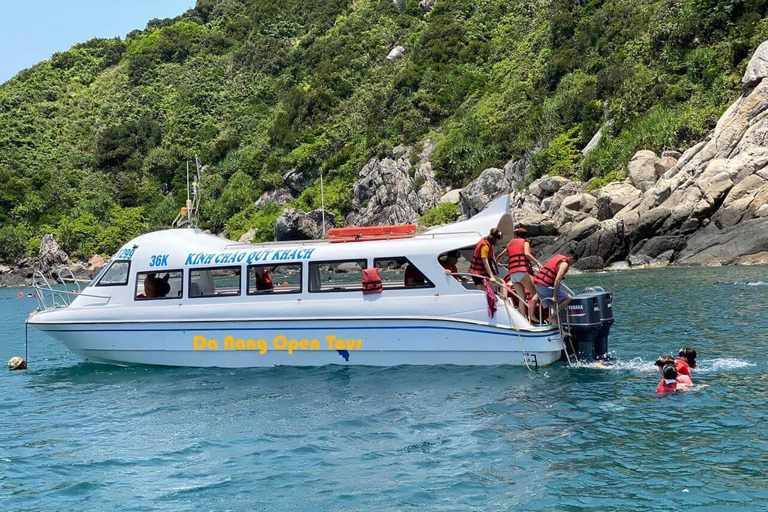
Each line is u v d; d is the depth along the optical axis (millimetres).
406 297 13969
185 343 15180
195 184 17422
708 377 12320
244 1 145125
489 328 13484
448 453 9430
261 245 15188
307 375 13969
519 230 13828
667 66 58781
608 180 49906
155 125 110438
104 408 12703
